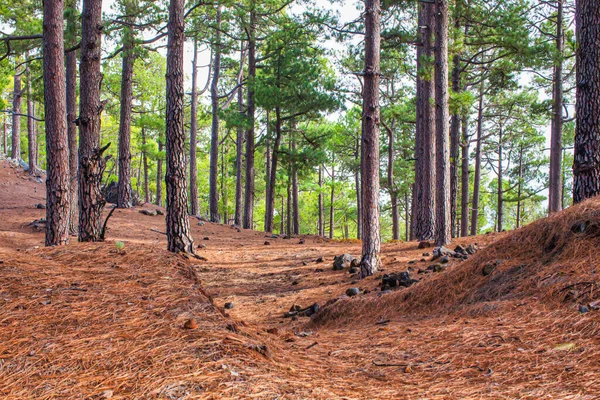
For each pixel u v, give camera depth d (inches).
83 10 409.1
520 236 240.5
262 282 442.3
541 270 209.5
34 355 118.6
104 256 201.3
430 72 549.3
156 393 102.7
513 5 754.8
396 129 1320.1
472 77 976.9
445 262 392.5
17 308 144.4
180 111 512.4
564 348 147.0
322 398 111.8
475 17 760.3
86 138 393.4
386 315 251.9
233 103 1147.3
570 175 1635.1
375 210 400.8
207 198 2138.3
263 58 978.7
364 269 397.7
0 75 930.1
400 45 769.6
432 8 621.9
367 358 166.7
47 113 393.4
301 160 1013.8
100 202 386.3
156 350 122.0
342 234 2330.2
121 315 143.0
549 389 121.9
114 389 104.2
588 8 332.5
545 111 834.2
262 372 120.3
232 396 104.1
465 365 148.1
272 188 1005.8
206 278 456.8
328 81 922.7
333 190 1632.6
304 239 820.6
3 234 588.1
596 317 160.4
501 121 1275.8
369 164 399.5
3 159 1131.3
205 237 730.8
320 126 1130.0
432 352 165.3
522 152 1492.4
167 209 527.5
